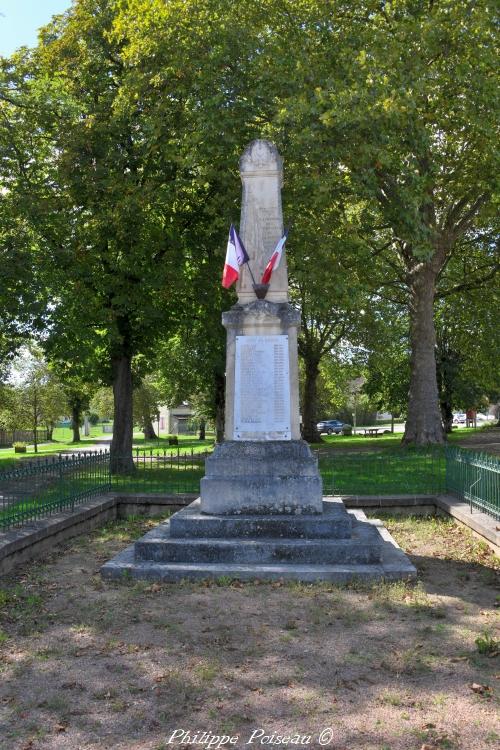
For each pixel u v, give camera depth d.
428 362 24.53
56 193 21.31
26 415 45.91
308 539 9.20
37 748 4.60
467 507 12.40
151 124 19.23
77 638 6.66
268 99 18.92
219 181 19.88
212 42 19.17
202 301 22.20
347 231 20.77
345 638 6.52
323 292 19.45
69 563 10.01
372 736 4.68
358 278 23.53
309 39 20.06
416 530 12.13
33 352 31.62
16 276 18.62
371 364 42.19
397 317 38.78
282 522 9.30
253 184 10.85
